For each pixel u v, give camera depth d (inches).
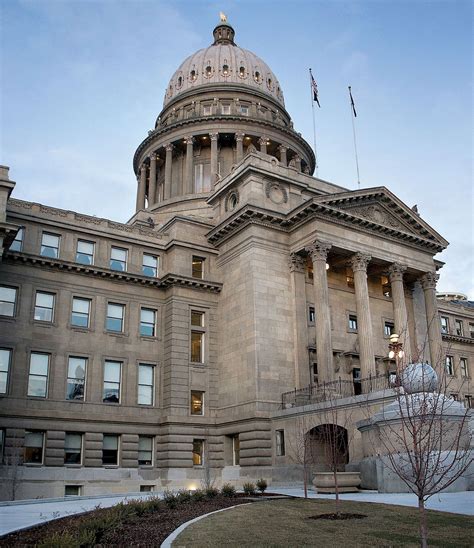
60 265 1941.4
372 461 1300.4
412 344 2340.1
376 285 2343.8
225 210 2252.7
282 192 2158.0
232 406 1963.6
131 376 1995.6
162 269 2181.3
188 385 2018.9
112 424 1908.2
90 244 2068.2
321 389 1819.6
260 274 2000.5
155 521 834.2
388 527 721.6
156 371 2049.7
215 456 1974.7
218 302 2170.3
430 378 1278.3
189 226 2228.1
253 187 2084.2
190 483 1894.7
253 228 2041.1
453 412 1217.4
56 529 715.4
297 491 1427.2
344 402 1625.2
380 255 2159.2
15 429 1745.8
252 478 1786.4
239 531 711.7
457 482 1144.8
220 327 2134.6
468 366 3282.5
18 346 1819.6
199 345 2111.2
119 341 2007.9
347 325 2191.2
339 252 2075.5
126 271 2094.0
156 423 1983.3
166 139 3324.3
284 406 1865.2
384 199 2209.6
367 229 2133.4
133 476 1881.2
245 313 1993.1
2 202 1648.6
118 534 705.0
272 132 3341.5
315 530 714.2
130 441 1924.2
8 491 1642.5
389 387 1724.9
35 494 1696.6
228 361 2042.3
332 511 888.9
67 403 1851.6
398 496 1088.2
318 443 1697.8
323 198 2005.4
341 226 2066.9
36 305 1900.8
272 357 1926.7
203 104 3481.8
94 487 1803.6
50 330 1887.3
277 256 2059.5
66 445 1834.4
